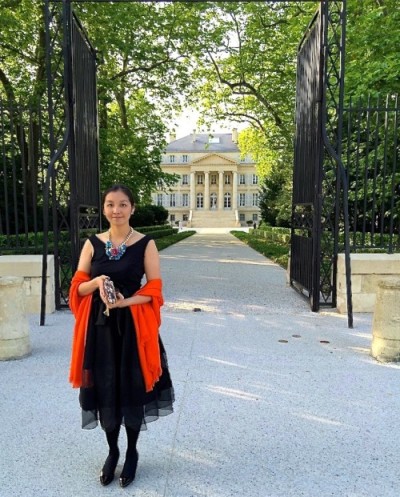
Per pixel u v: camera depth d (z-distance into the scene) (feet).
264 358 15.42
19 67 51.80
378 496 8.04
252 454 9.39
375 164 22.26
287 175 85.87
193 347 16.60
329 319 20.88
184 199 260.83
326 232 23.53
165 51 56.18
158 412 8.41
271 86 58.65
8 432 10.32
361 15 31.53
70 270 24.03
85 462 9.13
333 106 24.40
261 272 37.68
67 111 21.36
